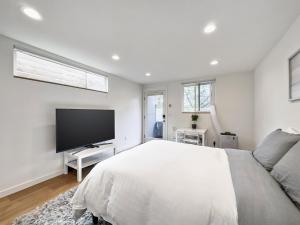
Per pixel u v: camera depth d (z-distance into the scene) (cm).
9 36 191
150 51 239
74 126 260
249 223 74
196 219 84
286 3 132
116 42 208
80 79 303
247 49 231
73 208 137
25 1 129
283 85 191
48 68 247
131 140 462
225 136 356
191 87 437
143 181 112
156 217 97
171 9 140
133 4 134
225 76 381
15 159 203
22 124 209
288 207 77
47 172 240
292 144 125
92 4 133
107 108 365
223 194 92
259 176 113
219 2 131
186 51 238
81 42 208
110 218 119
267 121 253
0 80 188
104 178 130
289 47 171
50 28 173
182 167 135
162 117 486
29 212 160
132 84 464
